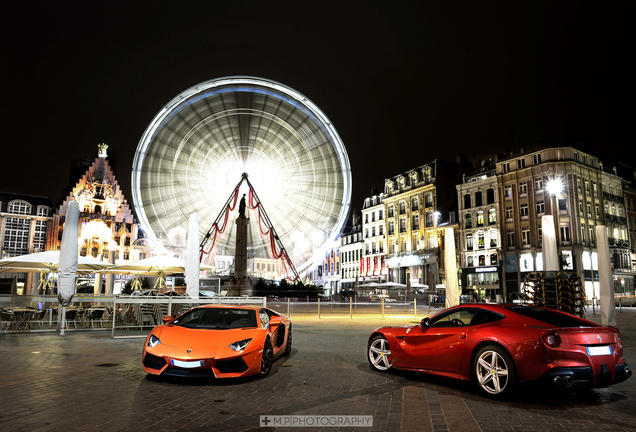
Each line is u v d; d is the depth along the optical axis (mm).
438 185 61375
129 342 11570
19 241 65188
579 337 5824
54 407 5348
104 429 4551
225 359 6652
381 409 5445
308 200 40625
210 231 38125
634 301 40406
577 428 4777
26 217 65812
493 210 51875
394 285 50031
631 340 13016
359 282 78438
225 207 38219
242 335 7203
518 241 48812
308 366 8414
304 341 12547
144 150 36094
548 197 46469
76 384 6594
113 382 6770
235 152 39938
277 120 41031
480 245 53188
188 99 38062
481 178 54312
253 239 38250
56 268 19312
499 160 52344
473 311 6902
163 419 4934
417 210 65062
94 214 67812
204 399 5859
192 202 38250
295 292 43906
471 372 6352
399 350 7461
